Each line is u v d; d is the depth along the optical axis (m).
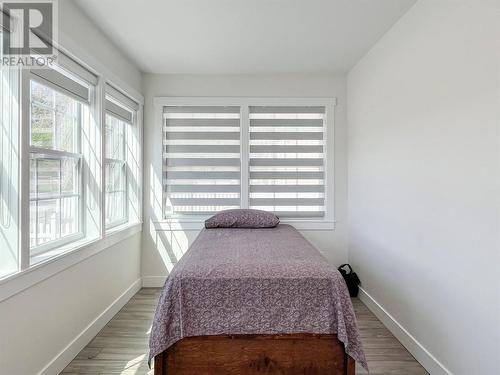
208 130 3.46
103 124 2.46
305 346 1.60
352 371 1.58
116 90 2.78
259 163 3.48
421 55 2.01
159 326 1.56
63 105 2.11
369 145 2.86
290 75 3.45
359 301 3.06
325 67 3.25
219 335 1.59
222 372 1.59
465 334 1.62
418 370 1.94
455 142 1.69
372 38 2.61
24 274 1.58
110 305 2.63
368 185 2.89
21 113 1.57
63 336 1.94
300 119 3.48
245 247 2.19
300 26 2.40
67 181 2.18
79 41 2.14
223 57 2.98
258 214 3.12
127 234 2.96
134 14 2.21
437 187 1.86
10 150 1.56
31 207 1.81
